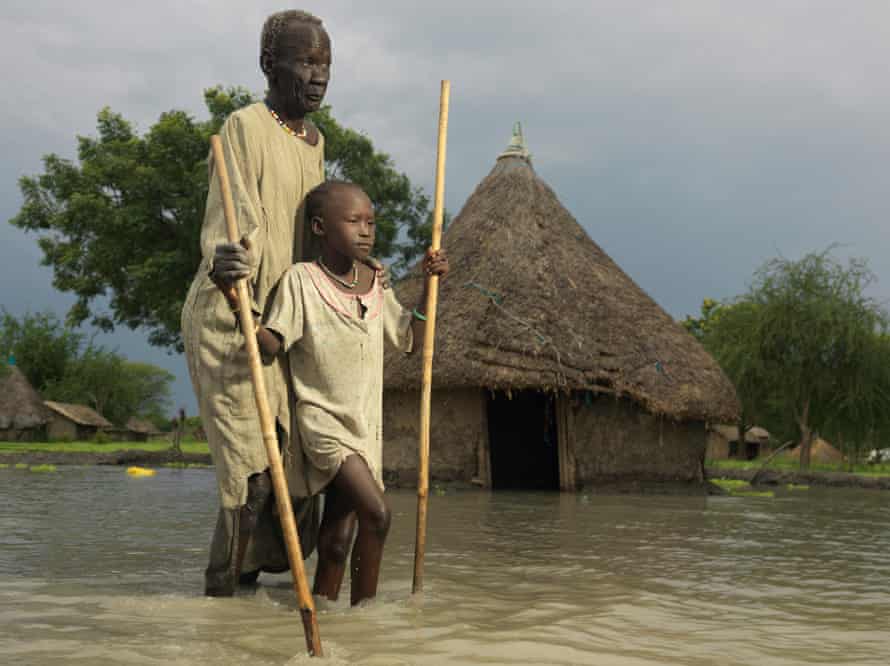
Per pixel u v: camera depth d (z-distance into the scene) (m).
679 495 12.00
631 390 12.03
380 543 3.36
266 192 3.63
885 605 3.69
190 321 3.53
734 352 24.45
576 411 12.21
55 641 2.63
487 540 5.72
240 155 3.62
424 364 3.67
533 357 11.92
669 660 2.59
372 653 2.54
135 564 4.34
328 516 3.53
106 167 27.41
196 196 26.45
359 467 3.36
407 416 12.66
